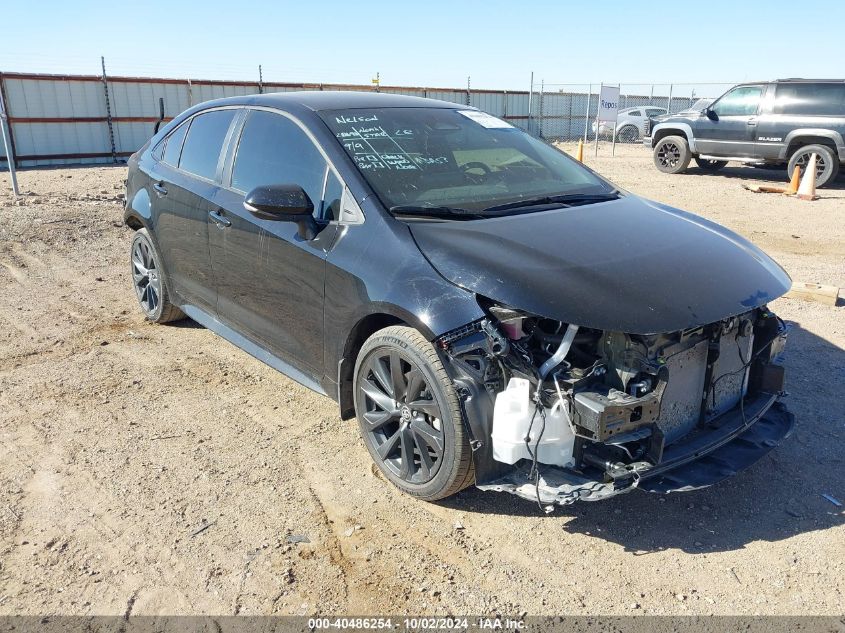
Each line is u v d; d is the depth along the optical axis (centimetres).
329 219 352
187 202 462
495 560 288
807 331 546
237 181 425
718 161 1705
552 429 272
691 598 266
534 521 313
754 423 333
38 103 1914
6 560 286
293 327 379
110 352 511
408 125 403
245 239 402
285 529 306
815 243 879
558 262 296
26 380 459
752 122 1461
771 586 272
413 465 321
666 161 1645
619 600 265
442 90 2677
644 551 293
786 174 1605
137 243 561
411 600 265
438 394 293
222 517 314
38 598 264
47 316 588
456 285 291
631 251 315
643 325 268
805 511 320
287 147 392
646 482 283
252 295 409
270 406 425
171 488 337
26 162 1923
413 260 308
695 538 302
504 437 275
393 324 336
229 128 446
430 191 355
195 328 564
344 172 351
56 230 898
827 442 380
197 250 459
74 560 286
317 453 370
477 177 381
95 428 396
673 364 296
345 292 332
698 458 297
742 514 319
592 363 282
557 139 2962
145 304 568
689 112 1605
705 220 395
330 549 294
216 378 466
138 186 541
